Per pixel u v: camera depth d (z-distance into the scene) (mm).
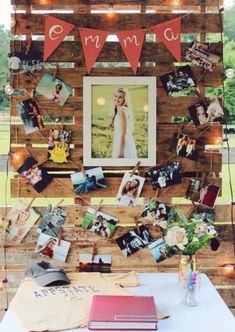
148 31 2506
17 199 2549
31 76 2512
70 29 2494
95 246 2562
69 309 1944
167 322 1854
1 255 2557
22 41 2506
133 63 2498
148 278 2398
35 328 1786
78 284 2246
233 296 2600
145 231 2561
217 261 2592
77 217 2557
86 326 1802
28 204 2547
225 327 1808
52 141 2529
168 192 2557
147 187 2551
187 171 2559
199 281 2104
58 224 2551
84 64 2516
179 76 2521
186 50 2523
